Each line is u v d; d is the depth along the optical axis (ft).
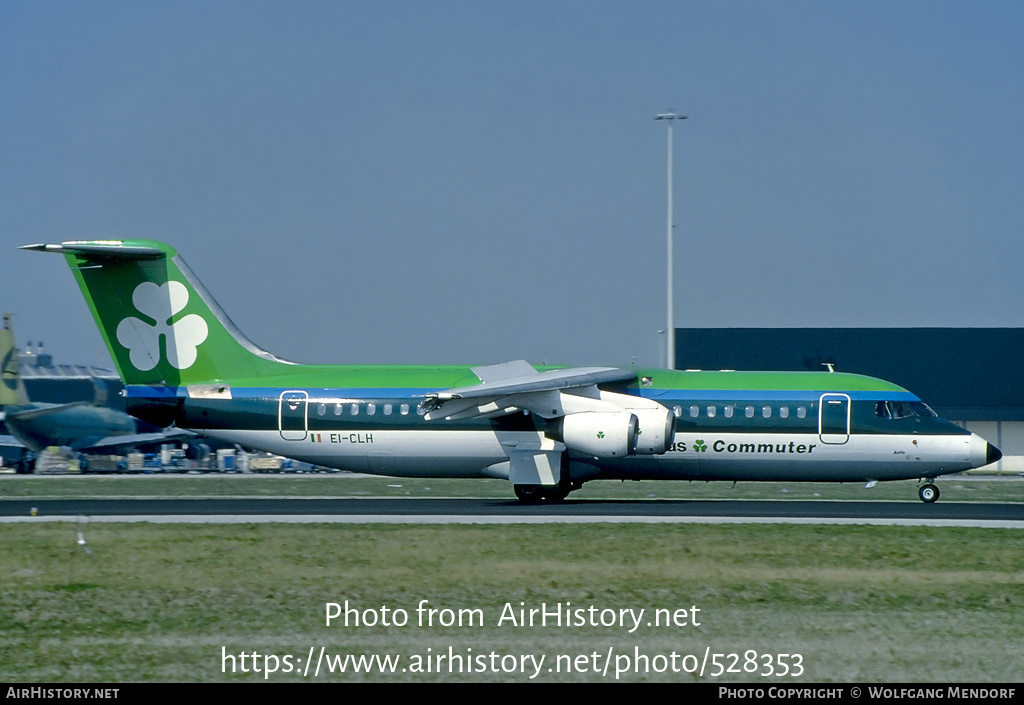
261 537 294.87
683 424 399.85
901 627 203.00
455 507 375.66
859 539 291.99
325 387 410.72
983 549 278.26
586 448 384.88
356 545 281.74
